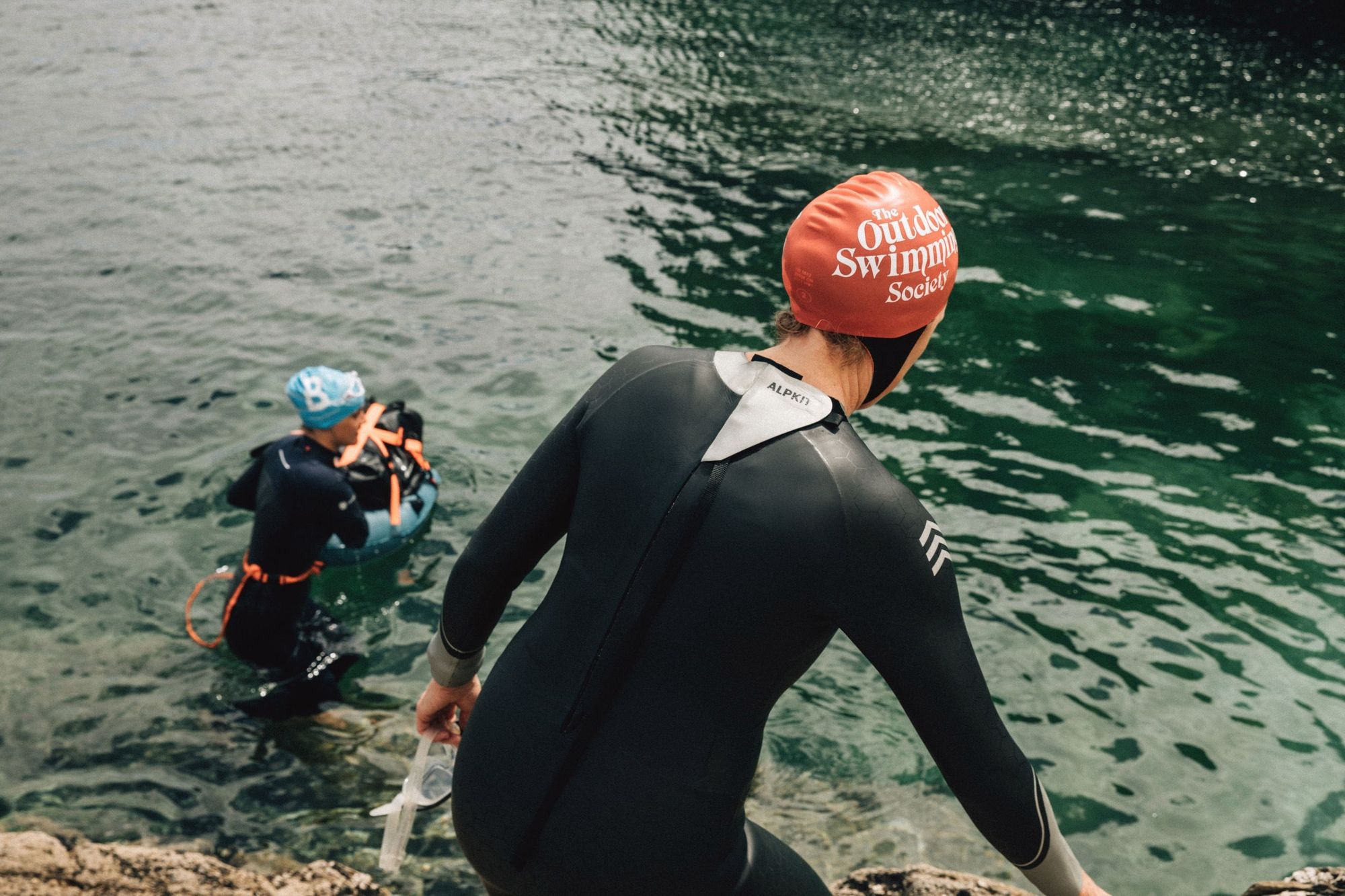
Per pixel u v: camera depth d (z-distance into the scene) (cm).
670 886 129
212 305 725
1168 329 725
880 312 128
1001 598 455
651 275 785
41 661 412
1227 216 929
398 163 1009
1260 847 336
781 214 907
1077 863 133
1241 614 446
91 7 1647
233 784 355
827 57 1402
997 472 552
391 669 421
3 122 1105
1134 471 554
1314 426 604
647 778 127
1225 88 1291
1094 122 1166
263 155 1024
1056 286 788
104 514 506
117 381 627
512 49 1439
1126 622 441
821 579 122
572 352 671
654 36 1512
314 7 1672
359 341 680
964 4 1705
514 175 984
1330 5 1681
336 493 403
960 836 334
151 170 983
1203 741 379
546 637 134
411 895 304
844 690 403
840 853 327
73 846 270
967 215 920
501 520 143
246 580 412
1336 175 1028
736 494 124
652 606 125
